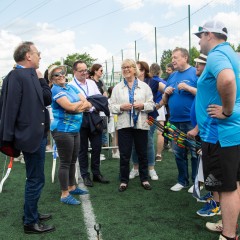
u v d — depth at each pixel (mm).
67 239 3176
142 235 3217
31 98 2979
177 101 4320
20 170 5926
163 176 5371
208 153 2826
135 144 4684
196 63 3664
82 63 4785
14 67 3174
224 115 2645
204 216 3666
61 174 4066
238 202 2809
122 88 4574
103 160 6711
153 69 5824
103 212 3840
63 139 3900
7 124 2957
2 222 3633
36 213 3344
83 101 3943
